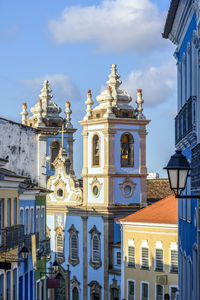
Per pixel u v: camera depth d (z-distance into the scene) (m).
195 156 25.11
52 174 94.81
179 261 38.28
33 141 51.84
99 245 80.25
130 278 70.44
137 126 82.81
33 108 97.88
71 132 98.06
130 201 81.94
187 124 28.47
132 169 82.31
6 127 48.12
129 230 70.69
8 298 35.91
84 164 84.06
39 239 47.62
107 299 78.69
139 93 83.25
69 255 83.75
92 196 82.56
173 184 19.72
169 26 34.25
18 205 39.69
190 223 30.75
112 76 84.50
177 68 35.19
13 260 36.50
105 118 80.88
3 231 35.41
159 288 67.00
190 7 27.97
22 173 50.38
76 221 83.25
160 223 66.62
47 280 48.28
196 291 28.41
